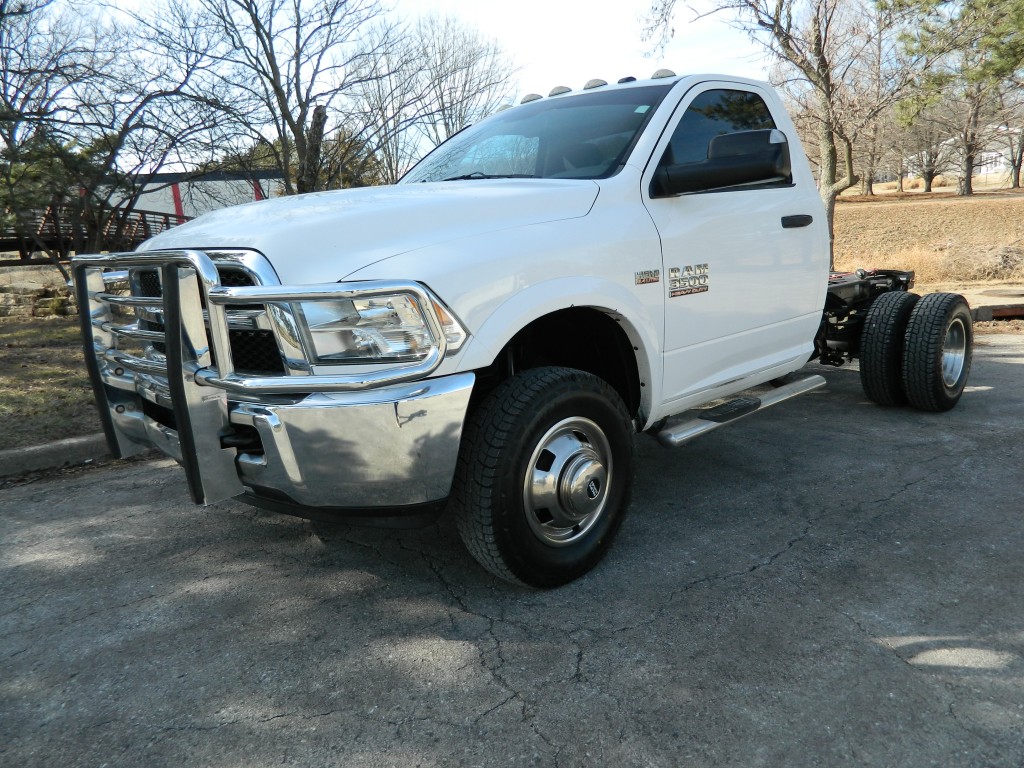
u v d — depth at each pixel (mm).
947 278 14461
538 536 2855
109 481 4496
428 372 2471
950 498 3742
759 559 3174
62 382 6609
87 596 3076
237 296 2373
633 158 3381
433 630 2725
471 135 4262
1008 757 1996
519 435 2691
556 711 2250
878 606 2760
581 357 3506
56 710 2354
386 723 2232
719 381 3801
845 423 5137
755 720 2172
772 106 4250
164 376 2848
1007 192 65625
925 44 11445
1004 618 2654
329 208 2803
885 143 32281
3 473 4645
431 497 2629
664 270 3307
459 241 2676
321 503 2617
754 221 3852
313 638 2705
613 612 2795
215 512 3934
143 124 9688
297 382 2447
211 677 2496
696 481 4137
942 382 5086
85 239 11336
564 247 2898
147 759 2123
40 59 9242
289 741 2170
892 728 2117
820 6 10773
